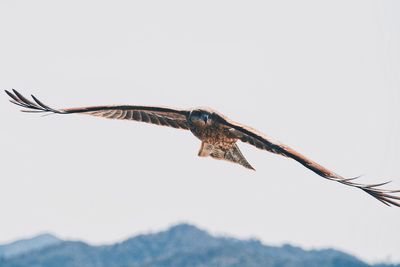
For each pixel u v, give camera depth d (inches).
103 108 663.8
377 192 564.7
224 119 653.3
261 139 632.4
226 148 661.9
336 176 577.3
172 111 666.2
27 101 650.2
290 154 610.2
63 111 657.6
